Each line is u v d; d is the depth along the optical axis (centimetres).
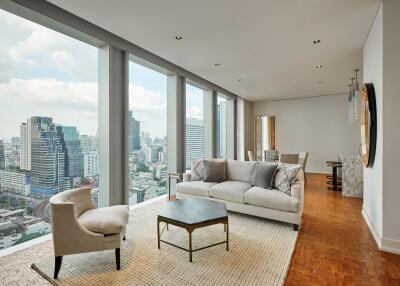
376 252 252
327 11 278
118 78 373
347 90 714
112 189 362
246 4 264
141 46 381
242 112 841
